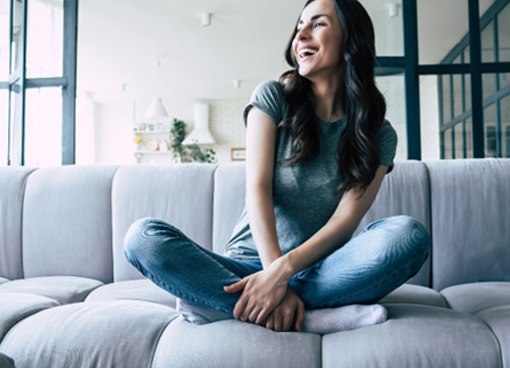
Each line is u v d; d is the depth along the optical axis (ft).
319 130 4.49
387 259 3.59
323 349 3.46
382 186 6.29
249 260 4.33
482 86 9.98
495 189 6.16
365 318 3.61
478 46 9.98
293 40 4.70
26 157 9.88
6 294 4.73
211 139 33.45
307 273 4.05
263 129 4.42
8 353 3.64
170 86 30.27
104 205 6.73
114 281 6.57
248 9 17.95
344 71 4.54
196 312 3.81
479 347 3.29
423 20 10.30
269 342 3.43
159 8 17.75
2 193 6.95
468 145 10.09
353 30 4.39
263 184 4.23
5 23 12.21
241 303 3.63
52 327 3.75
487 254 6.04
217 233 6.38
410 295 5.07
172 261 3.64
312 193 4.31
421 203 6.22
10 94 10.48
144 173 6.77
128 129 34.40
